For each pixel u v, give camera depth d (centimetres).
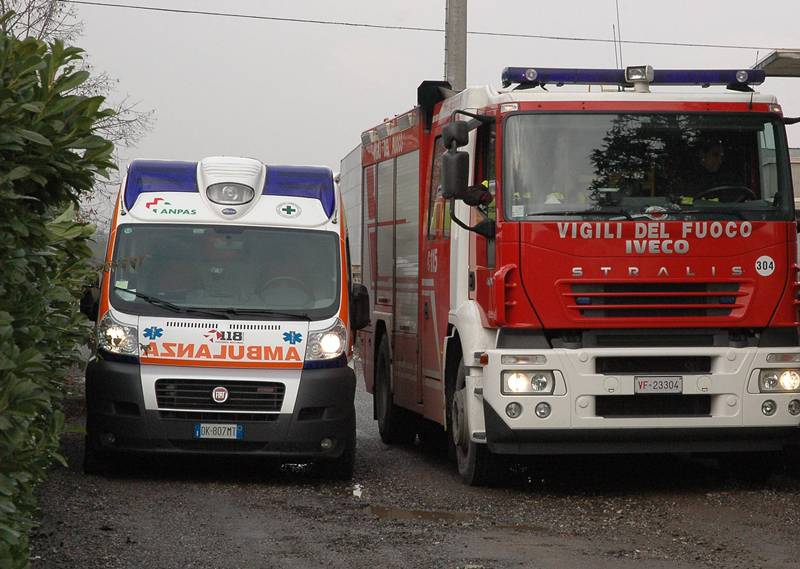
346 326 1161
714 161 1065
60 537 822
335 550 809
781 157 1073
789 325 1063
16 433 508
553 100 1055
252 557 782
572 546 838
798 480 1179
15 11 557
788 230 1065
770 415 1054
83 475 1139
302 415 1120
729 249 1052
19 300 575
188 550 798
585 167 1048
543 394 1035
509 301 1037
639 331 1047
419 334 1334
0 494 506
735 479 1178
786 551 821
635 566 770
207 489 1081
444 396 1205
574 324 1034
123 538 829
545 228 1035
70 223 727
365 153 1681
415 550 812
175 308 1136
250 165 1233
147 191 1213
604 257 1038
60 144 569
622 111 1057
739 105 1074
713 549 828
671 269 1044
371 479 1187
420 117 1330
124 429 1105
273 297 1160
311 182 1244
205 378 1112
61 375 684
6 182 528
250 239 1191
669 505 1020
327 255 1194
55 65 566
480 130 1109
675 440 1056
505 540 856
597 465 1284
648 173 1054
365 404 2062
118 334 1121
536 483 1152
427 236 1299
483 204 1080
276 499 1034
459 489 1116
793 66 1594
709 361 1056
